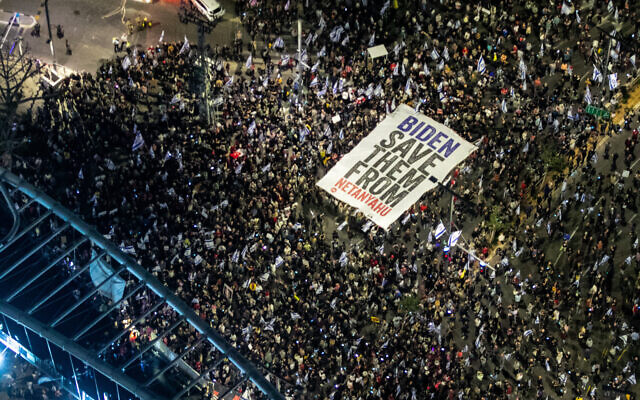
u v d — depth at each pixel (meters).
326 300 103.25
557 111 117.56
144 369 96.31
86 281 101.81
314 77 120.44
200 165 112.81
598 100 117.69
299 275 105.00
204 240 106.12
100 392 93.81
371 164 109.06
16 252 101.31
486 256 107.69
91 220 108.88
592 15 125.62
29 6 130.38
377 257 106.50
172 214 108.62
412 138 111.00
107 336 98.50
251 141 114.62
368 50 122.50
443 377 99.00
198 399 95.56
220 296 102.56
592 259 107.69
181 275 104.06
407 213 109.88
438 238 105.75
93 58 126.38
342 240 109.00
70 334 98.19
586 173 113.56
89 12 130.00
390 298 103.62
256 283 103.50
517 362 100.62
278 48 125.00
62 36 128.00
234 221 108.38
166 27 128.25
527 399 99.69
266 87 120.31
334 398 97.62
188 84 120.75
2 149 112.88
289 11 127.12
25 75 117.00
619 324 103.25
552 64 121.62
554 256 108.12
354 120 116.56
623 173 112.75
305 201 111.31
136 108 118.62
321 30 124.81
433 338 101.38
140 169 112.25
